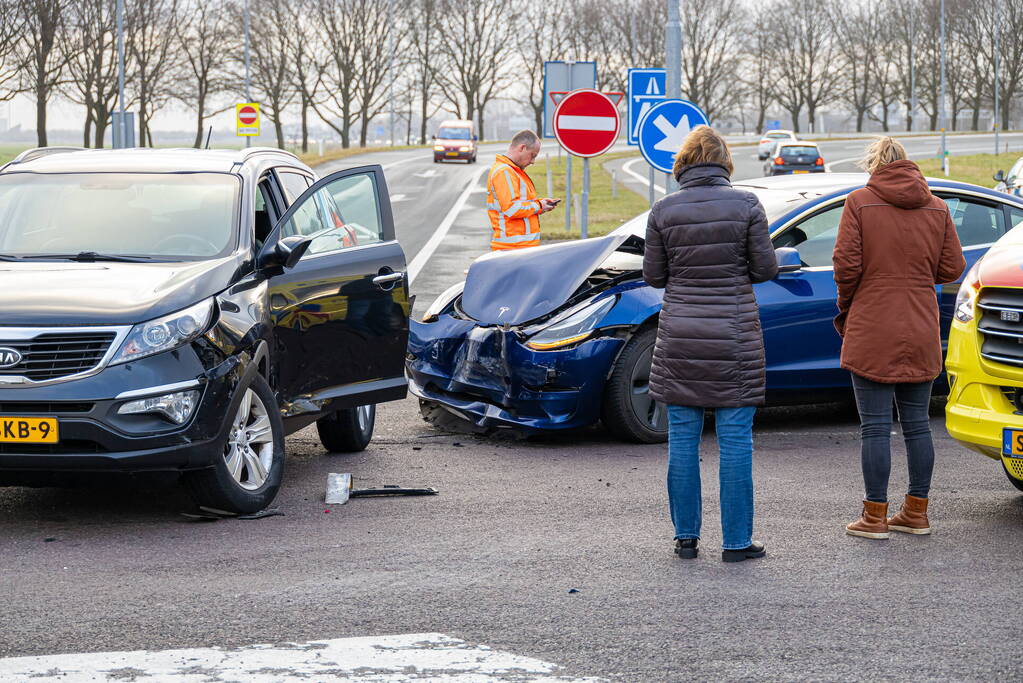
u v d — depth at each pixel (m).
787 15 125.25
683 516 6.20
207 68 82.44
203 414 6.64
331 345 8.12
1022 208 10.52
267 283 7.59
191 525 6.84
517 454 8.94
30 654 4.75
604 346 9.09
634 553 6.29
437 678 4.50
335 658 4.72
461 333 9.73
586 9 117.38
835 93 126.94
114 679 4.49
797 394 9.67
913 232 6.62
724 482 6.15
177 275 7.05
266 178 8.58
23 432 6.38
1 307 6.54
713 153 6.29
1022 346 6.68
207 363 6.70
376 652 4.79
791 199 9.91
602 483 7.93
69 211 7.92
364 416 9.09
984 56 115.44
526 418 9.22
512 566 6.03
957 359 7.04
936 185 10.25
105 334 6.51
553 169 64.69
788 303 9.51
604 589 5.66
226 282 7.16
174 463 6.56
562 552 6.29
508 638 4.97
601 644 4.89
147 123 79.62
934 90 121.00
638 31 119.81
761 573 5.93
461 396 9.80
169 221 7.79
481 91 115.00
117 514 7.10
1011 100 116.06
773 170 61.94
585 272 9.49
